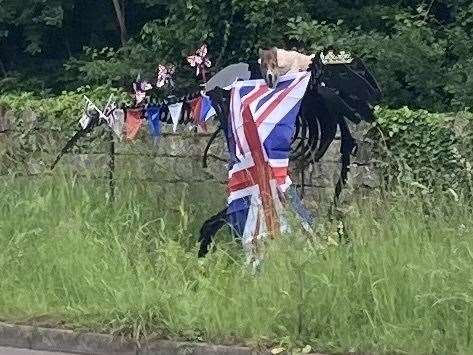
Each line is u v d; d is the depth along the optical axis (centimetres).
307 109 720
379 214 668
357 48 975
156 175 819
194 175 812
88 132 853
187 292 622
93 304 631
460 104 939
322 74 700
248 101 704
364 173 758
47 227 730
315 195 764
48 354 609
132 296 616
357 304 577
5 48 1362
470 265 566
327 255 611
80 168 855
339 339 559
